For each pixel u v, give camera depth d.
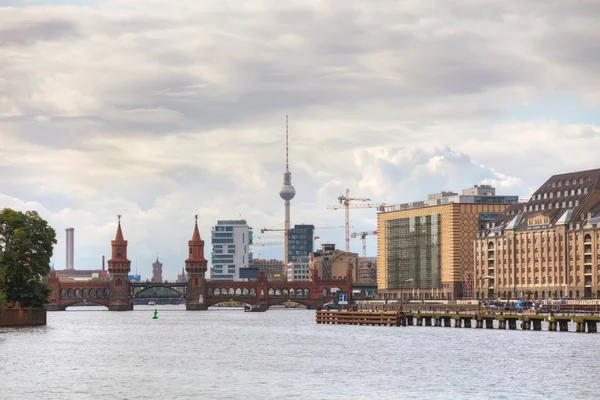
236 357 170.50
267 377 139.50
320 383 132.75
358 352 178.00
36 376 138.75
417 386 129.75
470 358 163.62
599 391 125.06
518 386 129.38
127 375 141.25
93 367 151.50
